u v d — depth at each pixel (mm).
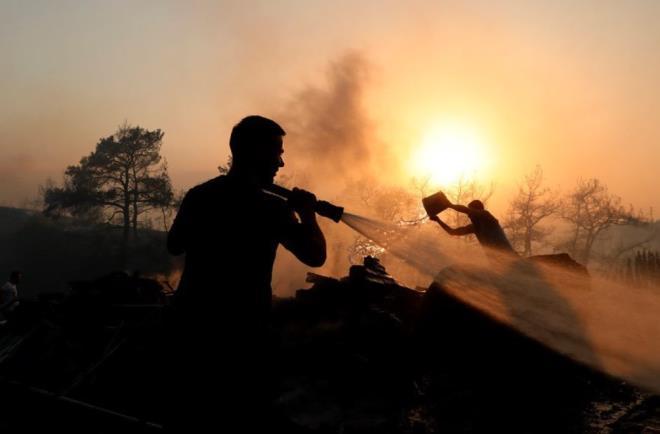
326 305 5840
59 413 4043
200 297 2037
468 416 3217
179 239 2168
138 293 7301
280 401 3570
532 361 3721
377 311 5098
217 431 1957
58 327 6070
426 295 4688
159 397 2070
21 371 5602
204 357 1975
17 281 11305
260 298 2055
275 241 2084
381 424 3215
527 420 3078
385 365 4129
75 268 58438
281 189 2172
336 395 3732
